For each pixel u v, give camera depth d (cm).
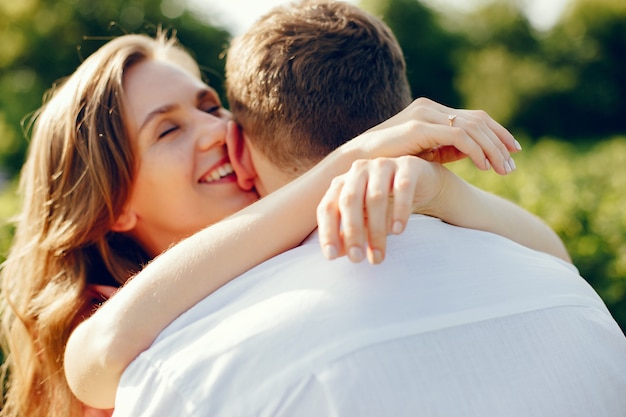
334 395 105
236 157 175
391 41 159
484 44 3581
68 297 195
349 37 151
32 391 206
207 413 109
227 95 172
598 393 118
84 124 186
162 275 125
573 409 115
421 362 108
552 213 485
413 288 115
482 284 120
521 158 1352
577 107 3322
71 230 189
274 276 119
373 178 104
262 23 159
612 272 411
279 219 126
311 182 127
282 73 150
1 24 2567
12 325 210
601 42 3381
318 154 149
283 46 151
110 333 124
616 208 494
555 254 168
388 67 154
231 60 168
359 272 115
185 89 186
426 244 122
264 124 155
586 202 541
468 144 117
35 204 200
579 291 130
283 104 150
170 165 180
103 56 187
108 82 182
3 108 2383
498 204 154
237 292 121
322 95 147
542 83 3300
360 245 98
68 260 197
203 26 2819
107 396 129
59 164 191
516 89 3316
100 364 124
